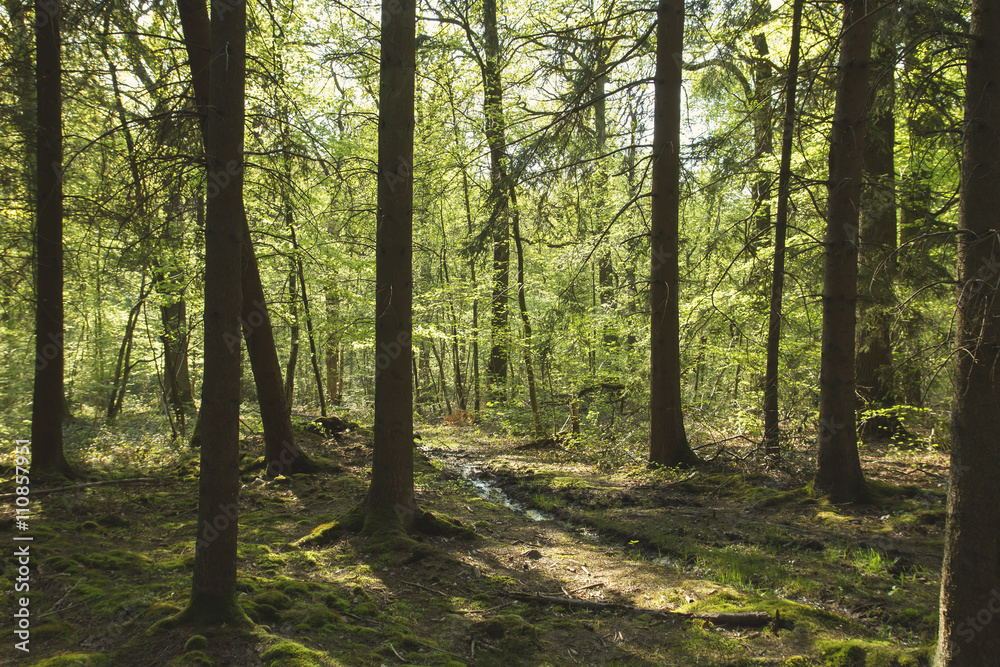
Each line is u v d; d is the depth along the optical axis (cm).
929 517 667
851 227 744
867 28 722
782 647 420
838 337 757
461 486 982
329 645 399
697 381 1296
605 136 1024
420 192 1247
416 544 598
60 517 670
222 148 374
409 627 441
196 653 358
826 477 768
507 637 429
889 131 1039
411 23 604
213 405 389
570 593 526
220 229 374
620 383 1247
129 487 823
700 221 1491
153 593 463
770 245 1109
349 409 2034
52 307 809
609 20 955
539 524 767
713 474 923
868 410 1023
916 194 832
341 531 637
